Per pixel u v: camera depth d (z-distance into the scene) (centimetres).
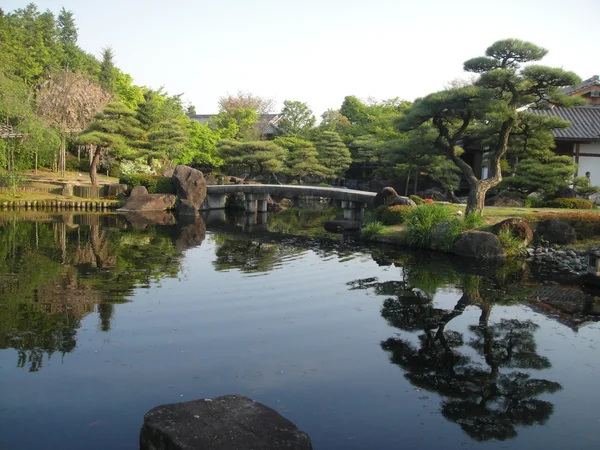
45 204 2752
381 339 767
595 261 1139
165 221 2391
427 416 534
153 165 3588
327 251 1578
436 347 740
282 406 545
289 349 712
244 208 3189
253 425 424
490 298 1034
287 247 1652
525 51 1417
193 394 564
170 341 726
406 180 3297
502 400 576
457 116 1569
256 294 1011
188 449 384
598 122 2583
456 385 611
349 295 1027
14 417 509
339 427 507
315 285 1105
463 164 1666
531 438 498
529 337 796
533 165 2036
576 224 1642
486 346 751
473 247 1491
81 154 4212
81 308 877
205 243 1712
